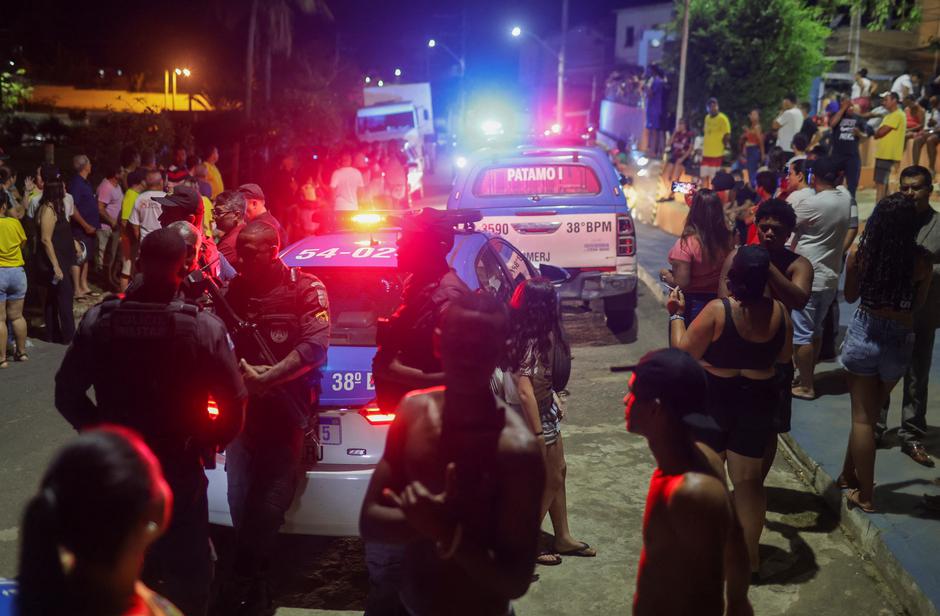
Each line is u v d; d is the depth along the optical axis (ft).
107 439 5.81
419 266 12.59
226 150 86.48
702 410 8.42
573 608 14.75
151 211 33.32
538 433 15.01
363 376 14.60
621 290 31.42
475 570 7.79
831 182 22.82
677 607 8.33
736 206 30.45
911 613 14.40
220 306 14.06
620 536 17.37
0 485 20.03
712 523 8.09
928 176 18.75
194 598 12.18
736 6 88.99
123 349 11.57
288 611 14.61
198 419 11.89
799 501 18.92
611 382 27.58
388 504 8.36
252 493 13.82
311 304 13.98
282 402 13.93
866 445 17.02
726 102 90.12
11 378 27.94
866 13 87.25
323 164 58.90
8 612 6.56
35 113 120.98
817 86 93.35
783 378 16.38
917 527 16.39
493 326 7.76
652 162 82.43
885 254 16.25
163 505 6.03
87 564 5.65
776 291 17.04
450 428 7.97
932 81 66.08
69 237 31.50
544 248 31.45
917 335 19.62
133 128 67.10
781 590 15.25
